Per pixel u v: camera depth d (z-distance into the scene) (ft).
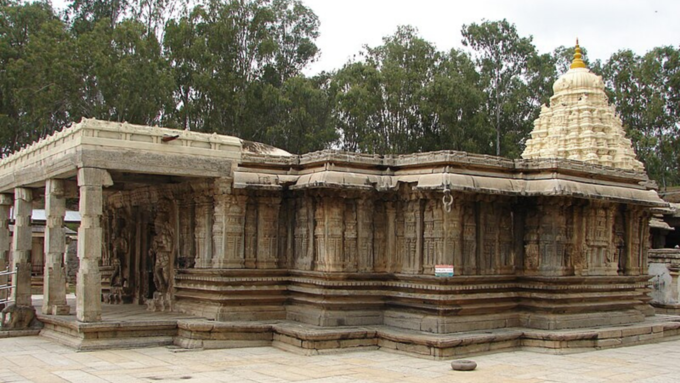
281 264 61.11
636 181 64.28
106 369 43.24
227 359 47.73
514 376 41.68
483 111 161.89
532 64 171.94
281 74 163.43
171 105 134.00
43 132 139.23
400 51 162.50
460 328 52.65
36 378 40.16
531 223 58.39
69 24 173.06
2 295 74.02
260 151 69.00
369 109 147.64
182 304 61.93
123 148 53.67
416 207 56.08
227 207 58.70
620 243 64.69
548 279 56.08
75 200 159.22
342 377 40.93
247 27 149.18
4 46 141.28
